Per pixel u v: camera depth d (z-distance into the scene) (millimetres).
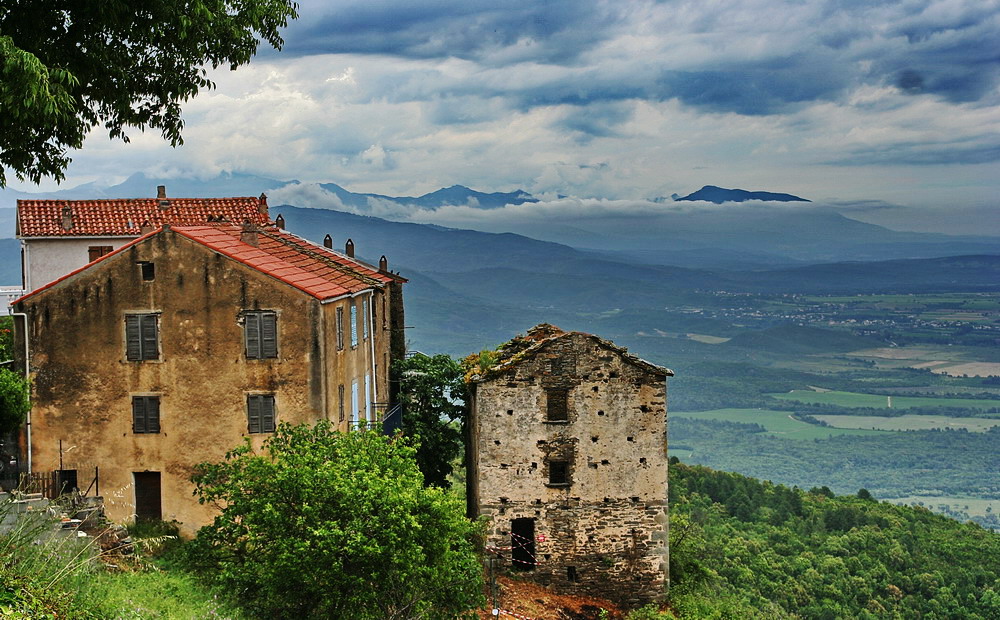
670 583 45188
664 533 42531
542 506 42156
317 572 25203
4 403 31672
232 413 36688
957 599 87188
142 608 22016
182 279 36625
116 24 25672
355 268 48531
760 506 108438
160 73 27422
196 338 36688
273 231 52125
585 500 42312
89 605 20156
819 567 88312
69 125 25359
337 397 38656
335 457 28906
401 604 26594
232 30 26797
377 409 46375
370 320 45719
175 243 36656
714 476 115875
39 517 23203
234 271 36594
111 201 54344
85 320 36656
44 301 36656
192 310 36656
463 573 28719
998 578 90688
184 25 25391
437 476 50625
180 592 25125
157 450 36812
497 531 42031
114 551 28062
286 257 42344
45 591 19359
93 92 26875
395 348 54625
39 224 52062
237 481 28391
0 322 45375
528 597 40750
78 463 36688
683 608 42812
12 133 24734
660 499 42531
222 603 25375
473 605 29469
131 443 36781
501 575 41781
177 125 28578
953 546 100188
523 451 42062
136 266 36656
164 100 28062
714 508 104812
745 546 89375
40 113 23453
